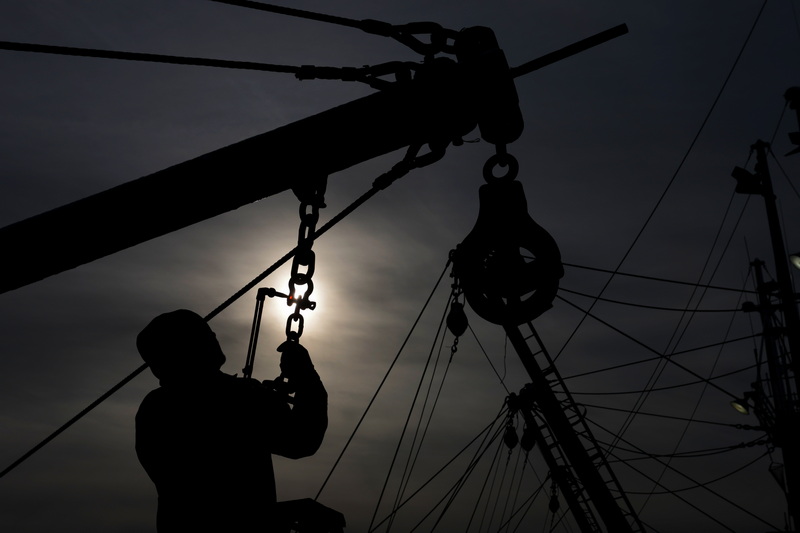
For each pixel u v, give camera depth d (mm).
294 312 4484
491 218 4949
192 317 3295
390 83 5016
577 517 21031
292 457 3195
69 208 4441
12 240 4379
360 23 5160
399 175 4922
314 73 5141
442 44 5098
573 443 15930
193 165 4520
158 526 3068
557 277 4848
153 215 4480
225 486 3006
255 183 4586
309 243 4648
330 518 3279
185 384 3158
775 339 28031
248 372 4305
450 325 9656
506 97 4867
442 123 4816
